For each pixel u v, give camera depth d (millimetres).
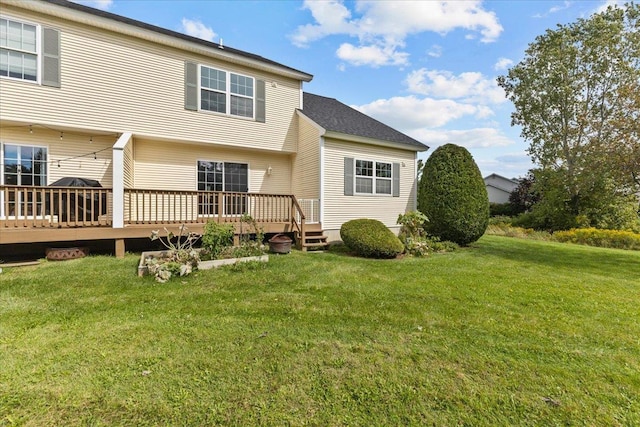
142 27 8148
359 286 5328
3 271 5629
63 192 6727
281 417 2170
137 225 7141
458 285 5547
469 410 2297
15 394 2311
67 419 2098
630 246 12859
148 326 3512
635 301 4867
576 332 3656
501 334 3566
